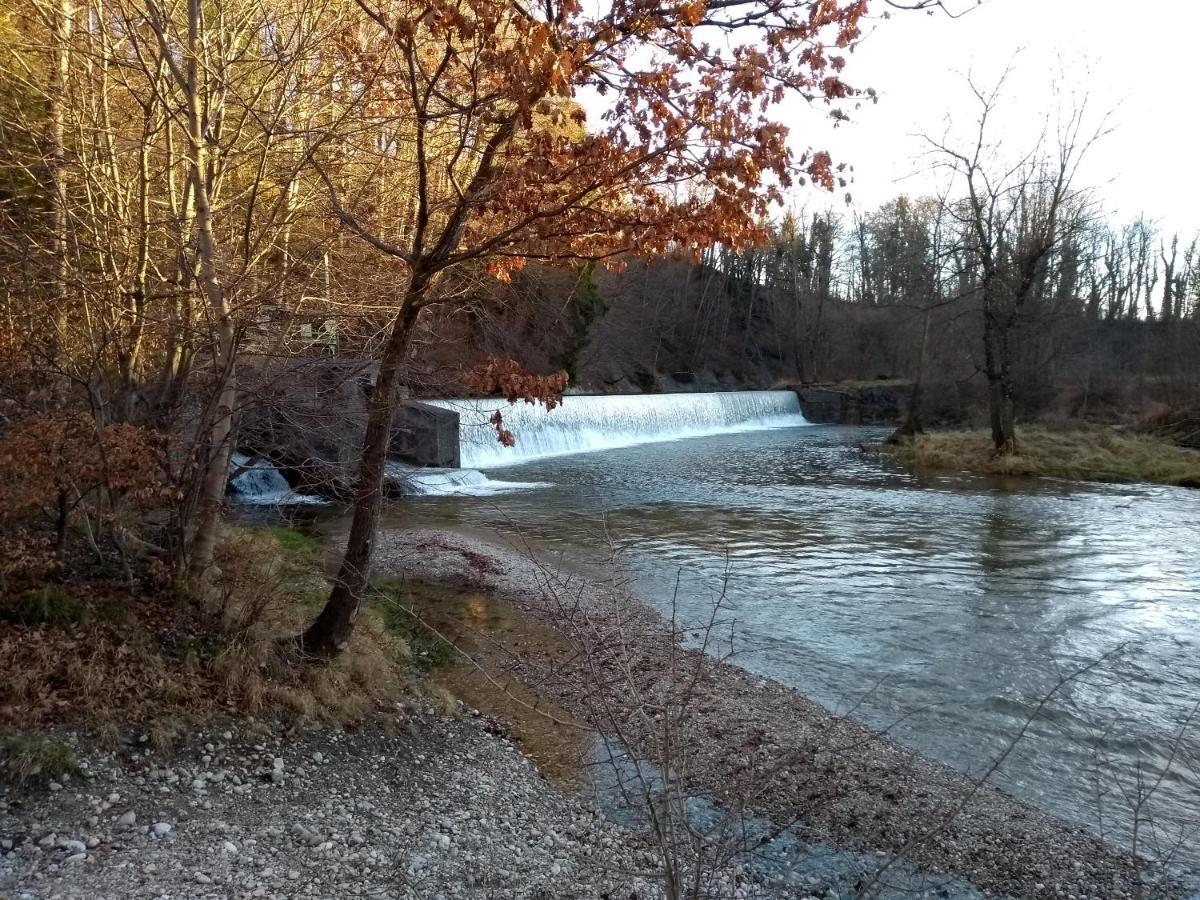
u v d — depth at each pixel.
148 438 6.59
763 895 4.97
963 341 37.47
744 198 5.55
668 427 39.50
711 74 5.33
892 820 5.95
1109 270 54.41
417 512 17.55
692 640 9.78
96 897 3.96
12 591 6.28
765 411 48.47
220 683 6.34
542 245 6.30
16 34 8.46
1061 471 25.28
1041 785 6.59
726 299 62.12
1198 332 34.31
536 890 4.79
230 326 7.20
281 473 17.67
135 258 8.01
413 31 5.26
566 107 5.45
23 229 7.30
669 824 3.69
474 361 8.50
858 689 8.47
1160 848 5.71
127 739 5.50
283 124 7.68
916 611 11.12
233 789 5.38
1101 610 11.18
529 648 9.39
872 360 59.41
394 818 5.46
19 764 4.85
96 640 6.14
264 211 9.00
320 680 6.79
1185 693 8.45
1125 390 36.97
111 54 7.82
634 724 7.04
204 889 4.21
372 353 8.01
